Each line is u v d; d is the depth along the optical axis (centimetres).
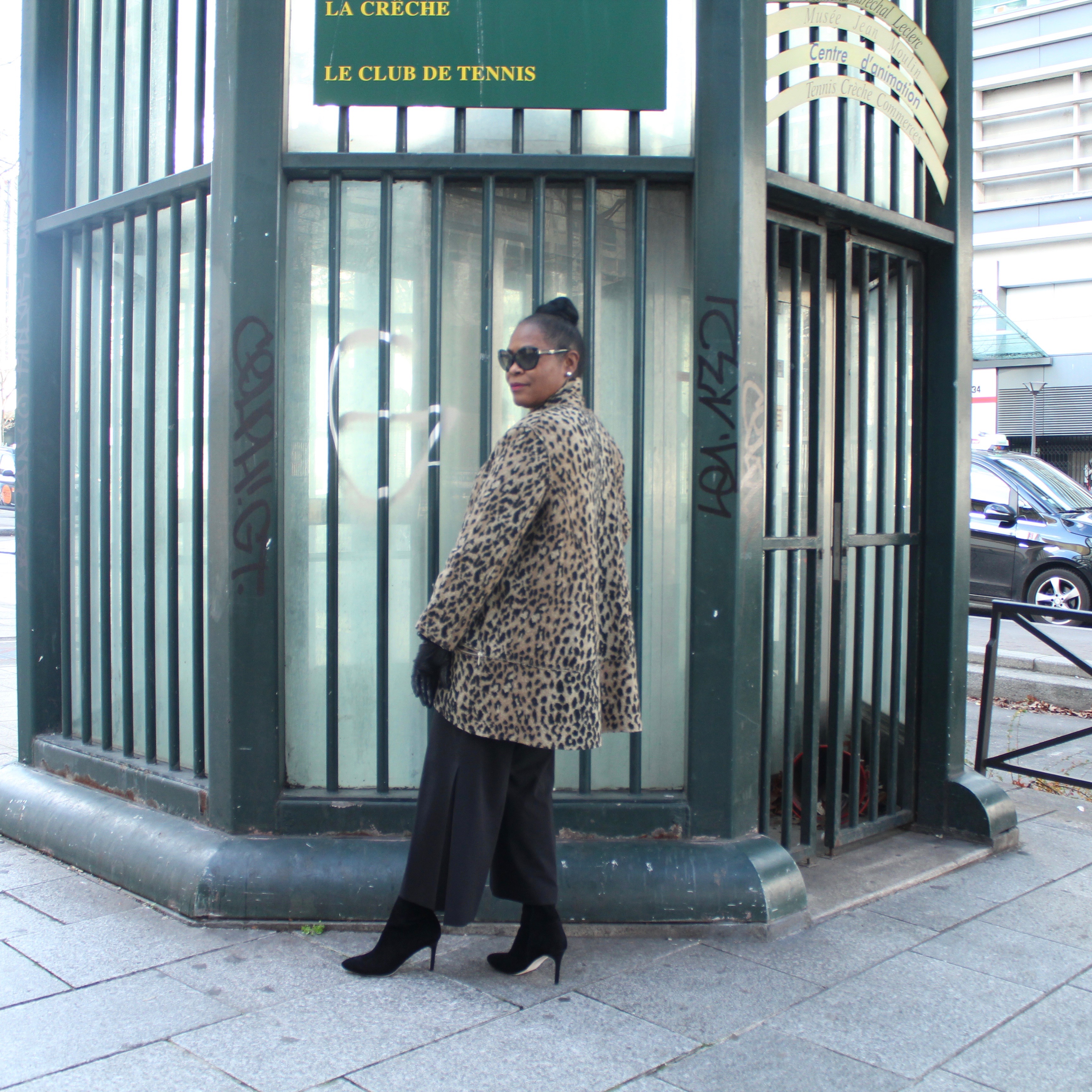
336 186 317
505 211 324
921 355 409
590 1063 230
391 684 329
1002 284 2777
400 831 316
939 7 410
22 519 402
